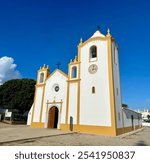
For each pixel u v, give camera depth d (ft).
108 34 73.92
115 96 66.80
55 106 79.20
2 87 136.56
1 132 56.29
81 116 68.54
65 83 79.15
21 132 57.36
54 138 47.78
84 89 71.61
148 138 58.23
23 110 130.52
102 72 69.10
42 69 92.94
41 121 81.82
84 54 77.77
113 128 59.67
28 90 129.39
